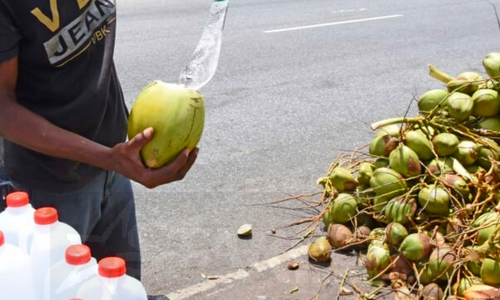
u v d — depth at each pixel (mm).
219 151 5426
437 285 3100
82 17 2178
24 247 1839
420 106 3836
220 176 4922
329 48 9219
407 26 10875
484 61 3754
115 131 2488
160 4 12844
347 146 5535
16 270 1687
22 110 2078
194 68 2105
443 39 9883
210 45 2096
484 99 3631
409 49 9219
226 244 3891
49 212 1776
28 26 2053
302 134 5836
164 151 1962
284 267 3621
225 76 7719
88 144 2053
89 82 2275
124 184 2668
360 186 3768
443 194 3363
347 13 11961
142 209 4375
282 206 4375
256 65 8242
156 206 4422
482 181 3377
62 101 2244
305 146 5543
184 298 3393
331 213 3752
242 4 12875
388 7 12711
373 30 10516
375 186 3555
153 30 10328
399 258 3256
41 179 2328
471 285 3014
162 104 1955
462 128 3660
